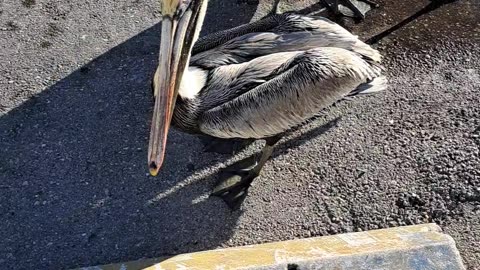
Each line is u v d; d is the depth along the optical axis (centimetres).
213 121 139
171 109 125
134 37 190
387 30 187
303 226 150
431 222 148
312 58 136
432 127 164
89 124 171
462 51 180
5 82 181
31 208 156
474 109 167
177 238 149
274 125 140
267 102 137
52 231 152
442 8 191
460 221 147
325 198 154
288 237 148
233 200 154
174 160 163
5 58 186
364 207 152
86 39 190
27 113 174
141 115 173
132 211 154
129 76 181
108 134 169
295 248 138
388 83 175
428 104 169
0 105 176
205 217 152
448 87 172
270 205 154
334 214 151
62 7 198
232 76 141
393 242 134
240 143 165
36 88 179
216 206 154
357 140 164
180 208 154
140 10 196
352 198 154
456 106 168
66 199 157
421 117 167
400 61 179
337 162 160
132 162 163
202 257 139
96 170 162
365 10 191
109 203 156
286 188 156
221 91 141
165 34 122
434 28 186
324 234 148
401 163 158
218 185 157
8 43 190
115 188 159
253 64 141
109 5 198
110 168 162
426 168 156
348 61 138
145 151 165
